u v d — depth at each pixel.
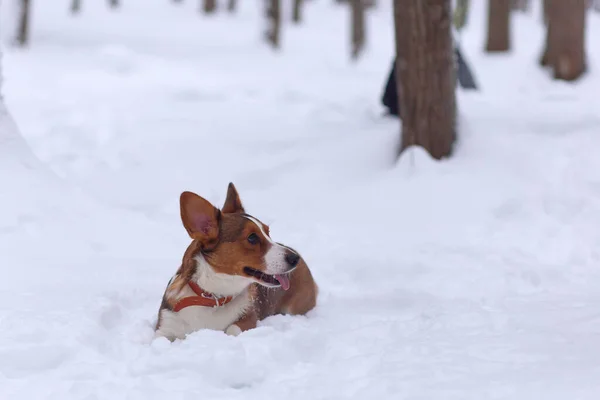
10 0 30.98
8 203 7.83
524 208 9.41
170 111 16.50
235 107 17.12
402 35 10.61
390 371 4.45
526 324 5.41
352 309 6.32
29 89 19.83
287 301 6.00
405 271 7.61
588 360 4.49
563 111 13.38
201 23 37.06
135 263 7.41
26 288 6.32
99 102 17.92
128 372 4.58
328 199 10.34
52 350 4.80
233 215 5.29
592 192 9.69
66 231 7.84
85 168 12.15
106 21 35.88
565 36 20.27
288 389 4.26
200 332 5.01
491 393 4.01
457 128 10.98
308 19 41.03
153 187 11.17
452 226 9.29
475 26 39.41
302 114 15.75
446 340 5.02
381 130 12.23
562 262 8.22
